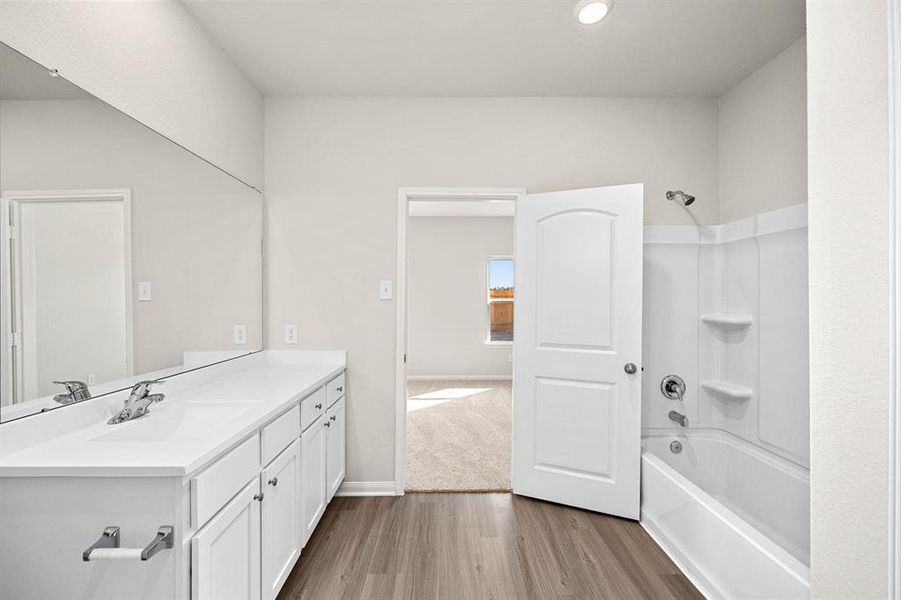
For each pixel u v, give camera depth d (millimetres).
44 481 1165
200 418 1799
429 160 2988
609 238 2666
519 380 2922
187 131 2125
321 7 2127
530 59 2578
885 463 813
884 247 809
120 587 1167
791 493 2332
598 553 2248
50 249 1355
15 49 1244
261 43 2404
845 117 893
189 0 2055
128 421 1576
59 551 1171
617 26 2283
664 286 3004
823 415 950
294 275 2973
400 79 2783
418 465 3443
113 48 1639
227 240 2500
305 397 2146
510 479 3184
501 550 2270
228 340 2510
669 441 2936
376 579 2027
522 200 2920
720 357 2990
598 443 2684
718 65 2643
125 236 1688
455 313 7371
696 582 2012
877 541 830
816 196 965
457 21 2240
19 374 1256
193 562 1188
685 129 3021
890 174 774
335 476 2713
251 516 1561
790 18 2223
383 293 2973
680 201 3010
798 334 2365
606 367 2666
